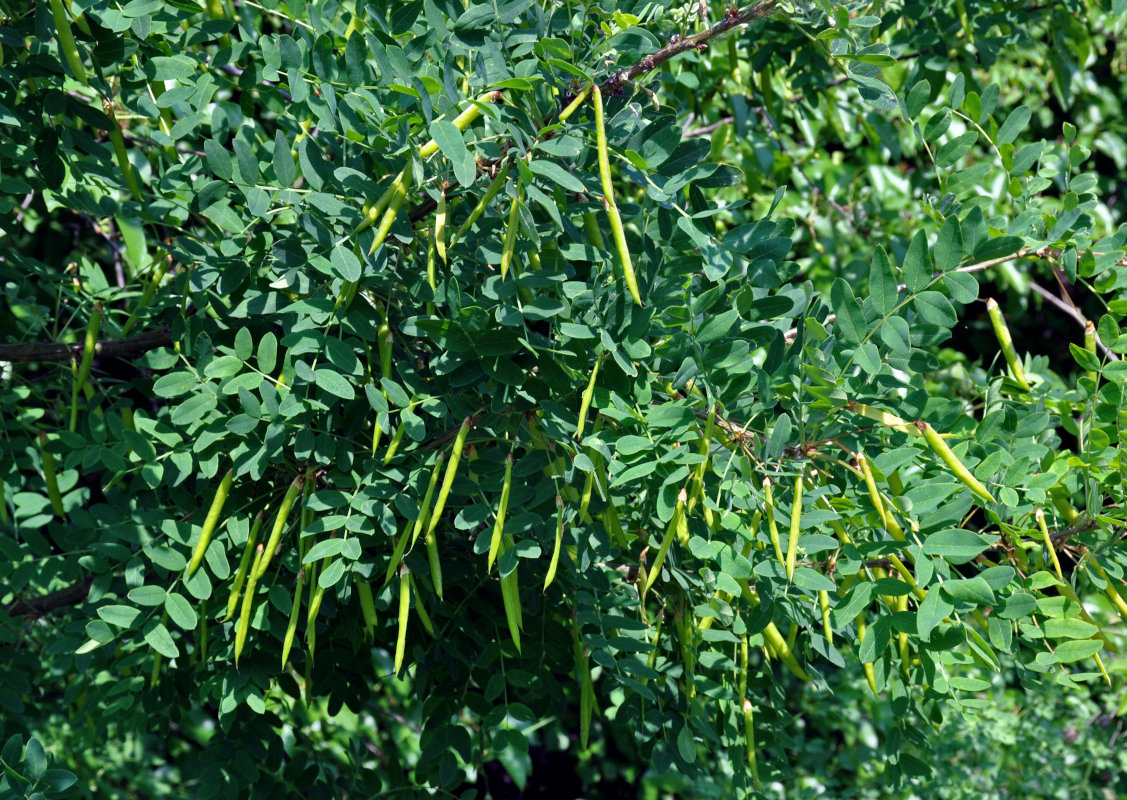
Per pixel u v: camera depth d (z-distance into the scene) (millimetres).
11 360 2764
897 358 2119
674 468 2020
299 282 2141
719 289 2137
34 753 2293
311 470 2295
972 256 2090
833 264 5086
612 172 2174
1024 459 2102
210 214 2223
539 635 2754
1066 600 2186
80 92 2832
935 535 1862
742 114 4047
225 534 2371
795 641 2557
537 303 2037
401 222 2045
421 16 2342
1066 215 2361
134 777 5195
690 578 2490
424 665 2793
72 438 2531
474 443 2311
